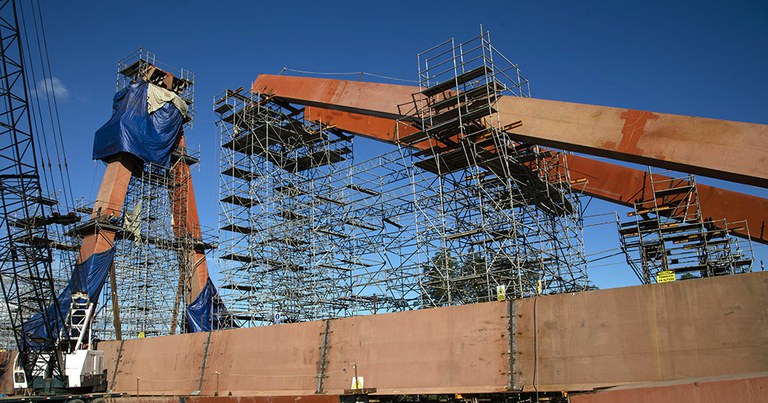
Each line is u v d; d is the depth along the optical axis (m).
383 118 33.44
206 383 27.61
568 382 17.61
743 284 15.88
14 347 48.22
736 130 20.14
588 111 23.55
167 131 44.50
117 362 33.12
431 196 30.33
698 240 31.05
